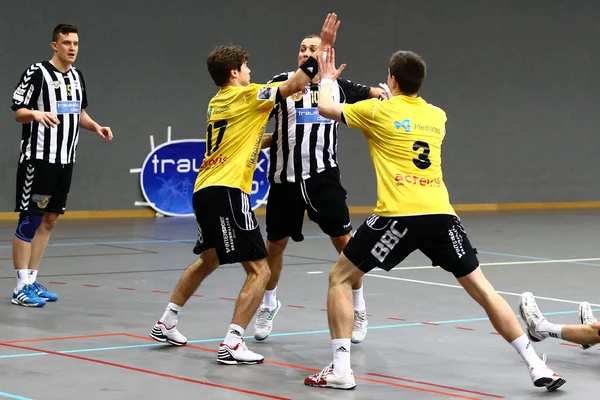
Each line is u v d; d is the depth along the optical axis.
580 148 22.36
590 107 22.44
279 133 6.40
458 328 6.71
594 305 7.87
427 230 4.94
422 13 20.22
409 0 20.05
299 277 9.43
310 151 6.36
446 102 20.59
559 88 21.98
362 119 5.05
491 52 21.05
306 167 6.36
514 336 4.93
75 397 4.59
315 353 5.84
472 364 5.55
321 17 19.25
